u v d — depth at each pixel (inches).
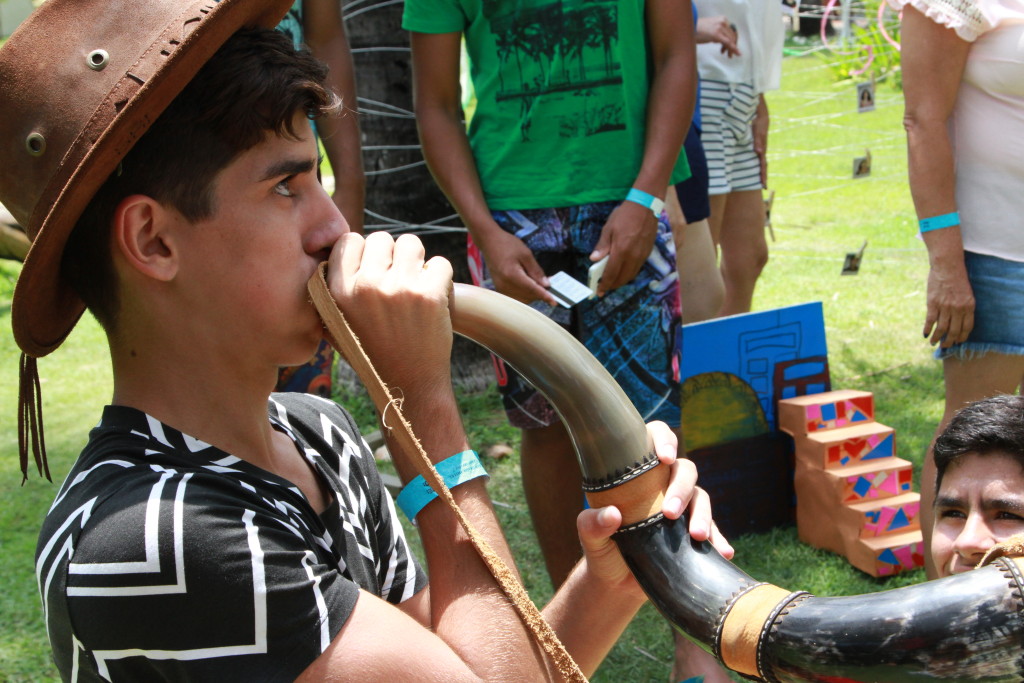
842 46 432.8
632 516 41.7
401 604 50.3
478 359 185.0
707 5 161.8
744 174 174.2
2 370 213.2
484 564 42.0
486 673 39.4
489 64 103.4
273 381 44.5
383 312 41.6
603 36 98.3
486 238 100.7
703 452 128.7
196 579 36.8
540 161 102.3
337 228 43.0
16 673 105.8
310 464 48.3
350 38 171.6
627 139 101.0
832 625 31.9
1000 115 96.3
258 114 38.8
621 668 104.4
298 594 38.1
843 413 129.0
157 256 40.0
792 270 255.1
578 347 44.1
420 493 43.1
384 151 175.0
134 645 36.9
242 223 39.9
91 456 41.4
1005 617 29.0
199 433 42.6
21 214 41.6
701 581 38.2
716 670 97.6
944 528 68.9
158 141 38.7
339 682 37.5
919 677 29.8
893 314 217.8
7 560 130.1
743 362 130.0
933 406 167.2
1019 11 94.6
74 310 45.3
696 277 147.2
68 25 39.3
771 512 133.4
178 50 36.9
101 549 37.1
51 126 38.8
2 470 160.4
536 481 104.7
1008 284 97.9
